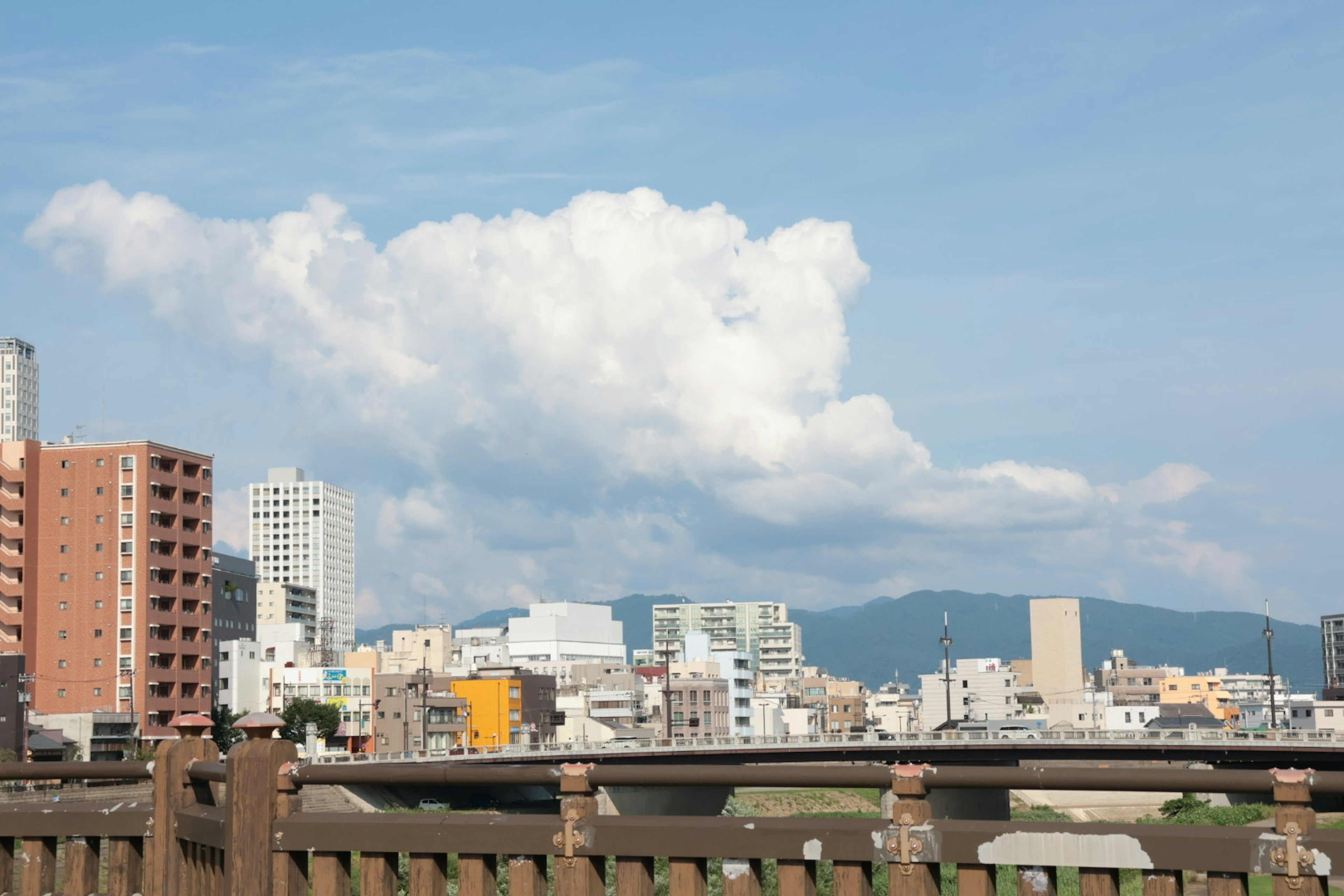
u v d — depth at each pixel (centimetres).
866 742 11394
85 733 13788
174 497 15438
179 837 1004
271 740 930
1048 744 10831
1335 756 10119
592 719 19550
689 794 4547
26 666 14375
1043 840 763
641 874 843
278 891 908
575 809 851
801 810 9231
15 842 1077
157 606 15012
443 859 888
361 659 19838
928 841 783
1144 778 751
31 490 15075
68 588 14912
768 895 2742
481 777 877
